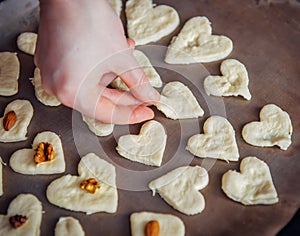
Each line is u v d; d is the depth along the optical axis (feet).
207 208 1.49
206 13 1.98
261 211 1.48
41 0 1.60
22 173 1.58
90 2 1.55
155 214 1.48
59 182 1.54
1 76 1.78
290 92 1.75
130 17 1.95
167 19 1.94
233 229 1.45
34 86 1.77
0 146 1.65
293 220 1.46
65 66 1.48
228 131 1.64
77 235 1.43
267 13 1.97
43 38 1.55
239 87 1.74
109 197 1.50
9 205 1.51
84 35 1.51
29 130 1.68
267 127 1.66
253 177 1.54
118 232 1.46
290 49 1.87
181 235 1.43
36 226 1.46
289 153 1.61
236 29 1.93
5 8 1.94
